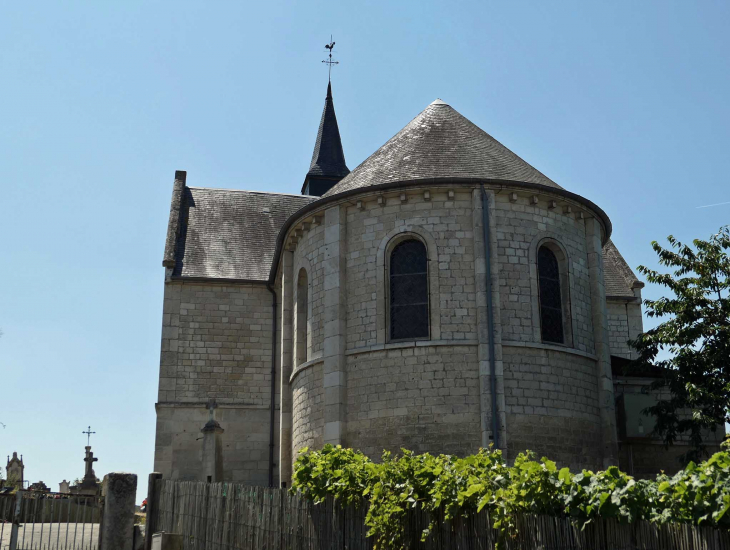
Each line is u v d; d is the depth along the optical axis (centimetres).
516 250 2291
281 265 2930
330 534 1269
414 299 2295
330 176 4938
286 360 2672
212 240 3319
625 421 2486
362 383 2259
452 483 1055
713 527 785
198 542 1642
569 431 2230
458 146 2495
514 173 2406
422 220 2309
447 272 2261
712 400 2236
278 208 3628
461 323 2222
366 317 2306
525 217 2327
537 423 2180
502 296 2247
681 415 2652
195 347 3034
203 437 2767
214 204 3544
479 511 1009
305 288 2653
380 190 2338
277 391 3031
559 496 927
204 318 3070
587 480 921
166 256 3100
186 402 2973
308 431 2384
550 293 2353
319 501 1285
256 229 3453
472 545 1025
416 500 1115
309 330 2467
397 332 2288
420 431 2161
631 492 859
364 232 2369
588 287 2441
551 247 2380
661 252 2431
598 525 891
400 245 2350
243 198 3634
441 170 2370
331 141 5100
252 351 3069
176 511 1772
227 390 3012
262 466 2961
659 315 2402
